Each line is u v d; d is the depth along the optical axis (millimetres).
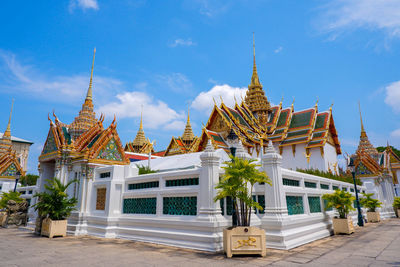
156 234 9883
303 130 44094
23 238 11602
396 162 44656
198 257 7367
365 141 39125
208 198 8734
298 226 10406
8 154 30562
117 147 15297
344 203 13062
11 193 19000
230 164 8281
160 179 10742
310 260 7094
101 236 11656
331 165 43531
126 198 12234
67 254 7852
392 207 29391
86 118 17312
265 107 49469
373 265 6551
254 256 7547
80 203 13383
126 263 6656
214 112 43969
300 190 11711
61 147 15047
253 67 56469
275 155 9992
